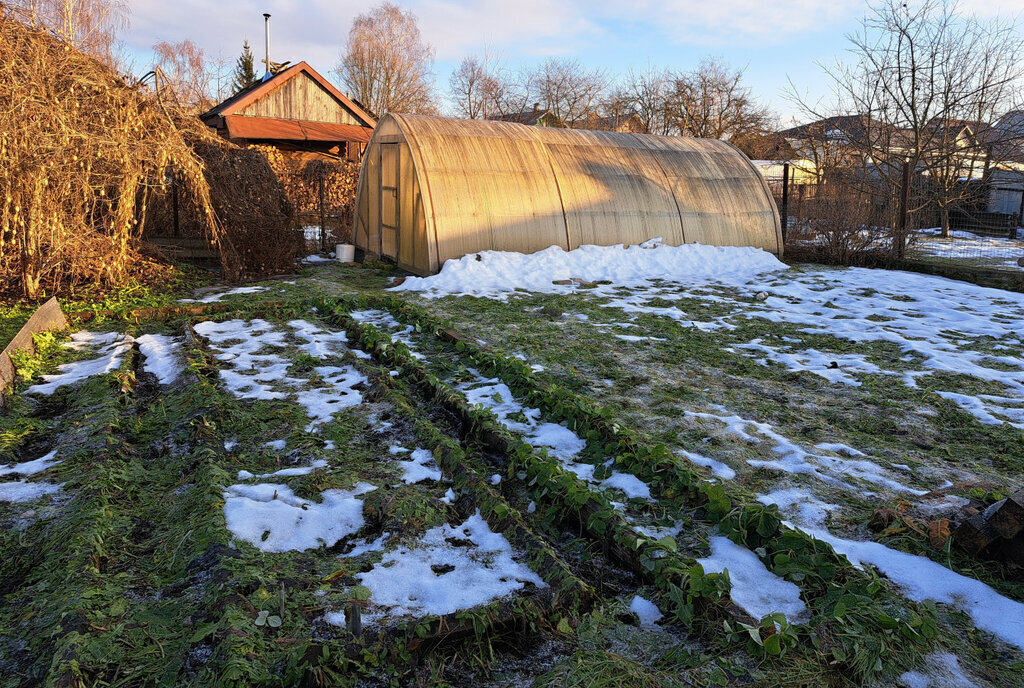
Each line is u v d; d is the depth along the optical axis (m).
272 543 3.46
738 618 2.83
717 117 43.88
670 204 13.97
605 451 4.52
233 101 24.56
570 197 13.03
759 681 2.54
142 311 8.63
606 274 12.16
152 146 10.18
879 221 15.30
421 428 4.89
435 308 9.36
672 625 2.92
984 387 6.23
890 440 4.98
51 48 9.40
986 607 3.03
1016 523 3.24
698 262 13.33
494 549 3.48
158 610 2.91
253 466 4.39
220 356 6.93
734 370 6.69
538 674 2.64
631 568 3.35
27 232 9.22
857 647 2.67
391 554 3.43
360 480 4.20
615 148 14.45
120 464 4.27
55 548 3.37
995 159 21.38
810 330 8.46
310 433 4.88
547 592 3.02
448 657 2.72
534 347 7.37
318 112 26.11
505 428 4.89
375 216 14.33
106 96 9.66
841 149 22.67
